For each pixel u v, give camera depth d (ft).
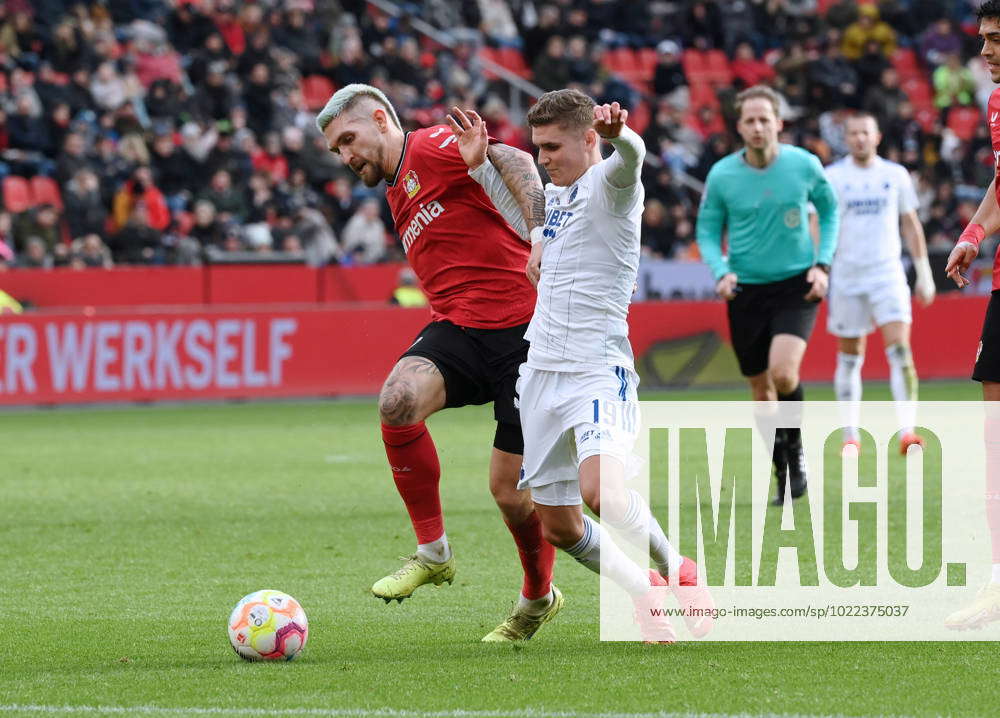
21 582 84.33
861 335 137.08
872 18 314.76
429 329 72.49
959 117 317.01
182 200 246.68
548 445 63.26
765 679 58.34
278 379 216.95
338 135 72.90
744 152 112.06
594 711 53.16
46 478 135.95
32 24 264.72
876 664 61.05
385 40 283.18
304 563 90.38
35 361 207.00
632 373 63.82
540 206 67.62
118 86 256.73
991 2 67.31
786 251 111.86
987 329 70.38
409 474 69.87
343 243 252.62
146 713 53.67
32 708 54.70
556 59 293.02
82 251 225.97
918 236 139.64
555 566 88.43
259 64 266.98
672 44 300.61
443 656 64.08
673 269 241.76
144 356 210.38
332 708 54.03
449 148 70.74
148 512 113.19
